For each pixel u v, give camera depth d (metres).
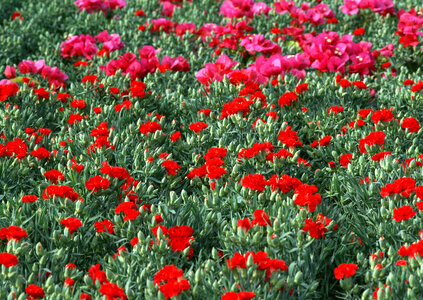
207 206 4.66
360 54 7.88
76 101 6.29
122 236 4.24
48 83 7.64
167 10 11.01
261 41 8.39
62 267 4.03
